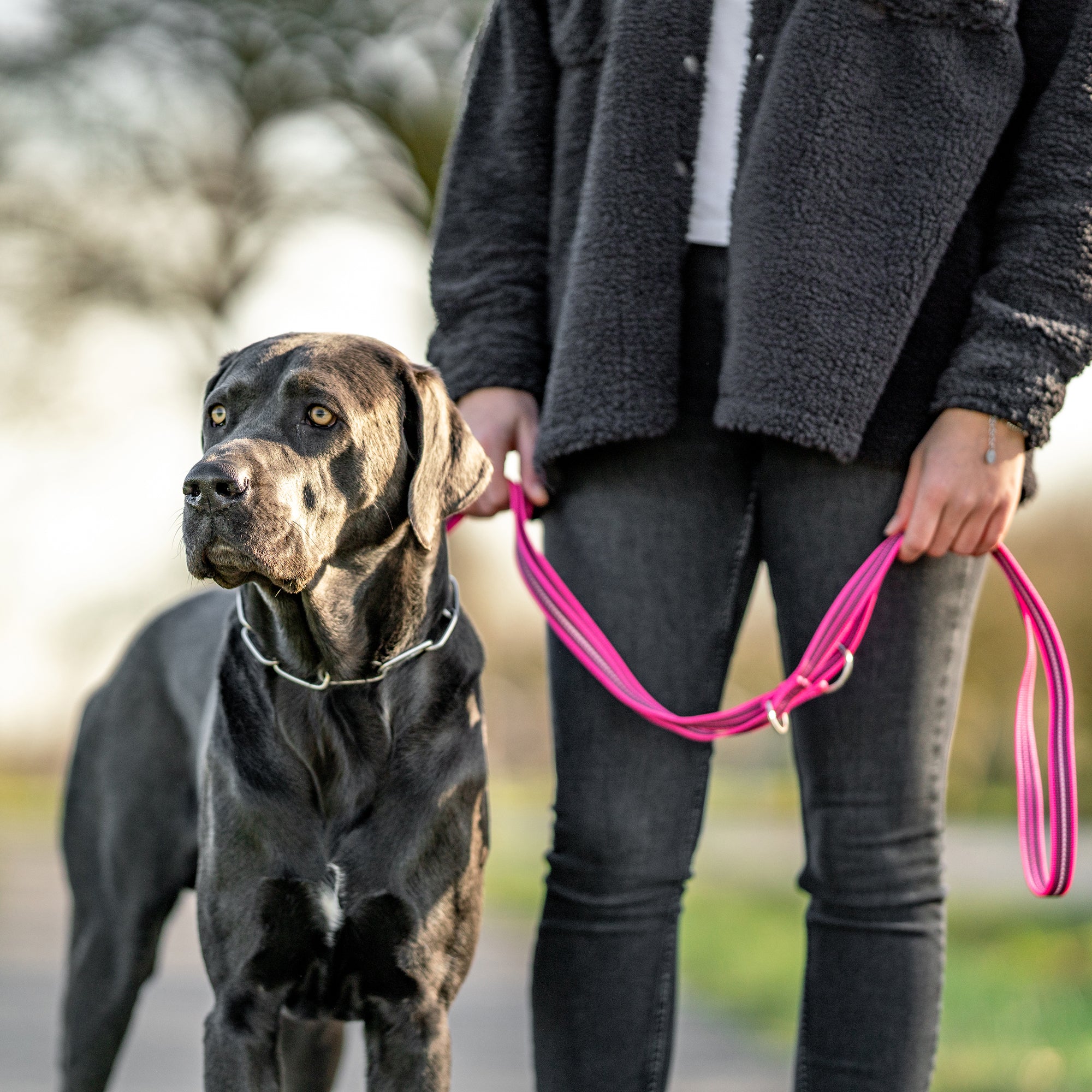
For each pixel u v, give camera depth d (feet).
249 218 63.00
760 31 10.53
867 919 10.20
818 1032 10.33
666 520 10.68
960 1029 19.29
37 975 23.03
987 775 109.09
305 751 10.46
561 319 10.94
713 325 10.84
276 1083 10.60
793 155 10.24
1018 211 10.28
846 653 10.01
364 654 10.55
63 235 62.75
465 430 11.07
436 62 58.85
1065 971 23.77
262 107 60.54
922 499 10.02
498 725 112.88
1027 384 9.92
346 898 10.39
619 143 10.68
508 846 54.75
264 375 10.64
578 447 10.53
